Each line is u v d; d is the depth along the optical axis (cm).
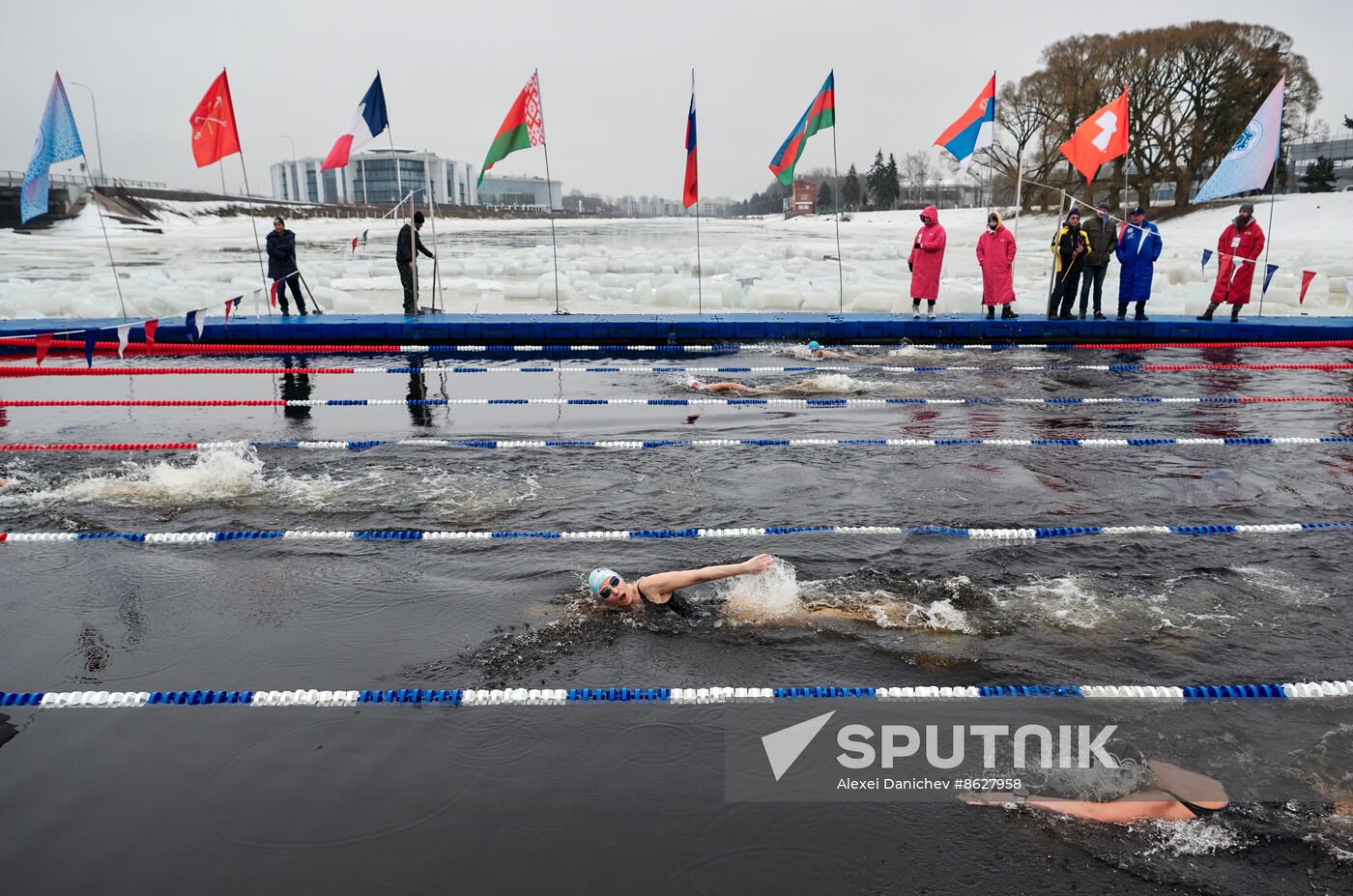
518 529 552
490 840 281
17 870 268
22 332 1284
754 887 260
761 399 921
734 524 558
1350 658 388
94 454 726
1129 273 1337
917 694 364
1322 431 780
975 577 473
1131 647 398
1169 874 264
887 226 6888
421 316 1439
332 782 311
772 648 403
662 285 2028
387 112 1348
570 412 874
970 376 1048
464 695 368
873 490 621
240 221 8494
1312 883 260
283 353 1263
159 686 375
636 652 401
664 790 306
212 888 261
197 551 520
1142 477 648
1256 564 488
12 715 354
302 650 406
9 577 485
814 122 1326
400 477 653
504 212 13088
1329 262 2320
